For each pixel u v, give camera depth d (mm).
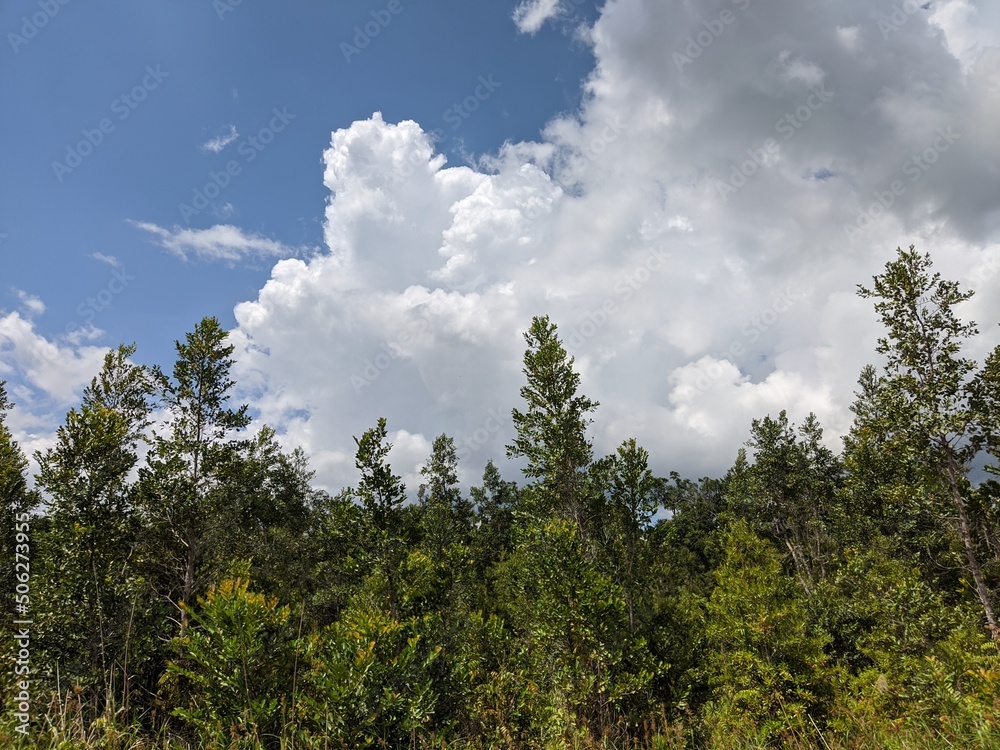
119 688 9672
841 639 16438
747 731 8234
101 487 13750
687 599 16359
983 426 12234
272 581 18375
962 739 4711
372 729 7223
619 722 10125
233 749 6297
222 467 17359
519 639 12875
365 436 11406
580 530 14656
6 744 4570
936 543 16625
